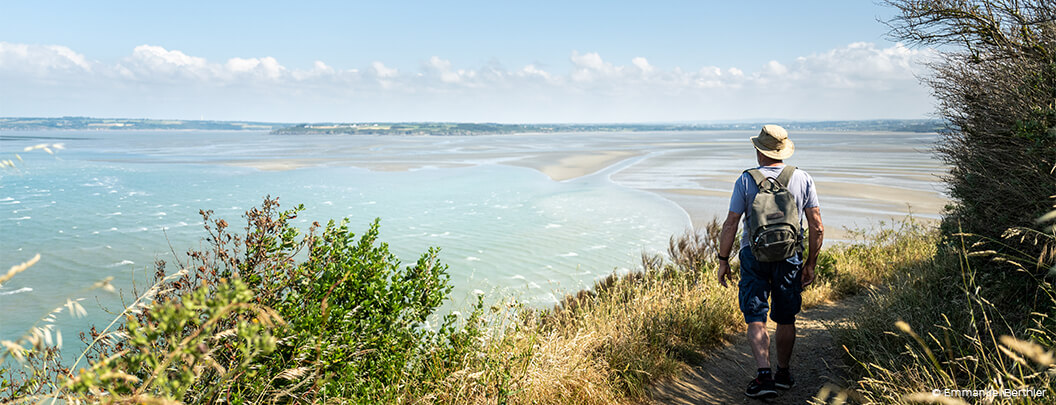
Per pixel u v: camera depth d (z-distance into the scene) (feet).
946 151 15.02
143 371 6.18
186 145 450.71
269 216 10.34
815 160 218.59
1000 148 12.41
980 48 14.94
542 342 12.41
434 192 112.88
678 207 88.74
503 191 113.29
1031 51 12.97
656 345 14.80
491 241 62.80
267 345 4.38
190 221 76.74
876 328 13.51
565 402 11.26
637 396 12.50
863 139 600.80
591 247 59.00
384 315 11.03
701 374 13.91
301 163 210.79
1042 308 10.68
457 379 10.56
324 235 11.14
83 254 56.18
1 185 126.00
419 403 10.06
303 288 10.26
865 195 104.32
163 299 7.90
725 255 13.34
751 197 12.78
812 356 14.44
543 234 66.74
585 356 13.25
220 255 9.78
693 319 16.25
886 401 9.32
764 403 12.09
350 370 9.52
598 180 136.46
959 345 10.62
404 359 11.02
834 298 22.20
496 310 13.75
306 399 8.63
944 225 16.31
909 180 132.05
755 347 12.21
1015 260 11.62
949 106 14.83
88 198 103.30
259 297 8.93
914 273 17.24
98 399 4.53
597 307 18.03
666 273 27.71
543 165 192.95
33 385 6.53
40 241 62.69
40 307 38.83
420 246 60.59
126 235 66.08
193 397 7.38
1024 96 12.01
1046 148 10.41
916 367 9.98
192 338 4.18
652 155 263.29
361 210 88.28
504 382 10.23
